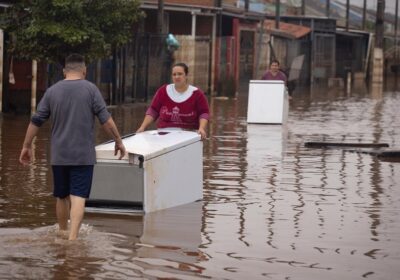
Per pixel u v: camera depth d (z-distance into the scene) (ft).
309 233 32.07
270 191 40.45
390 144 61.62
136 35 94.07
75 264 27.09
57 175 30.45
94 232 31.24
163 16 107.04
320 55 177.06
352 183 43.29
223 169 46.85
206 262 27.76
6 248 28.76
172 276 26.12
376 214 35.68
